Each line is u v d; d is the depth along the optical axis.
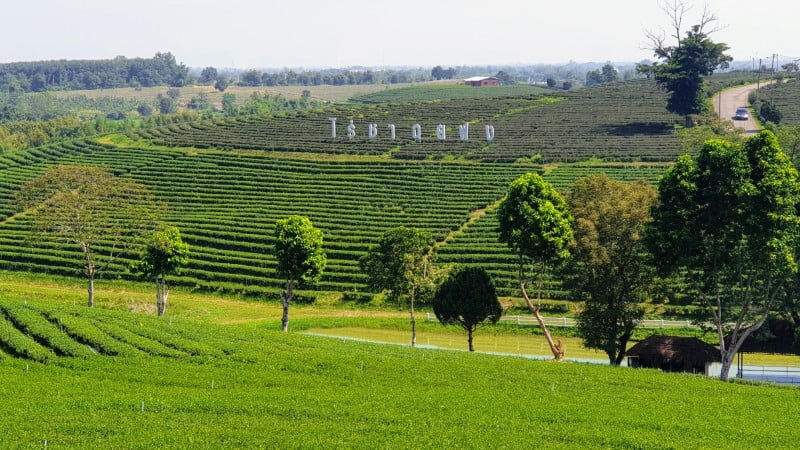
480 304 71.25
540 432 44.00
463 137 168.12
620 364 69.75
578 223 67.38
